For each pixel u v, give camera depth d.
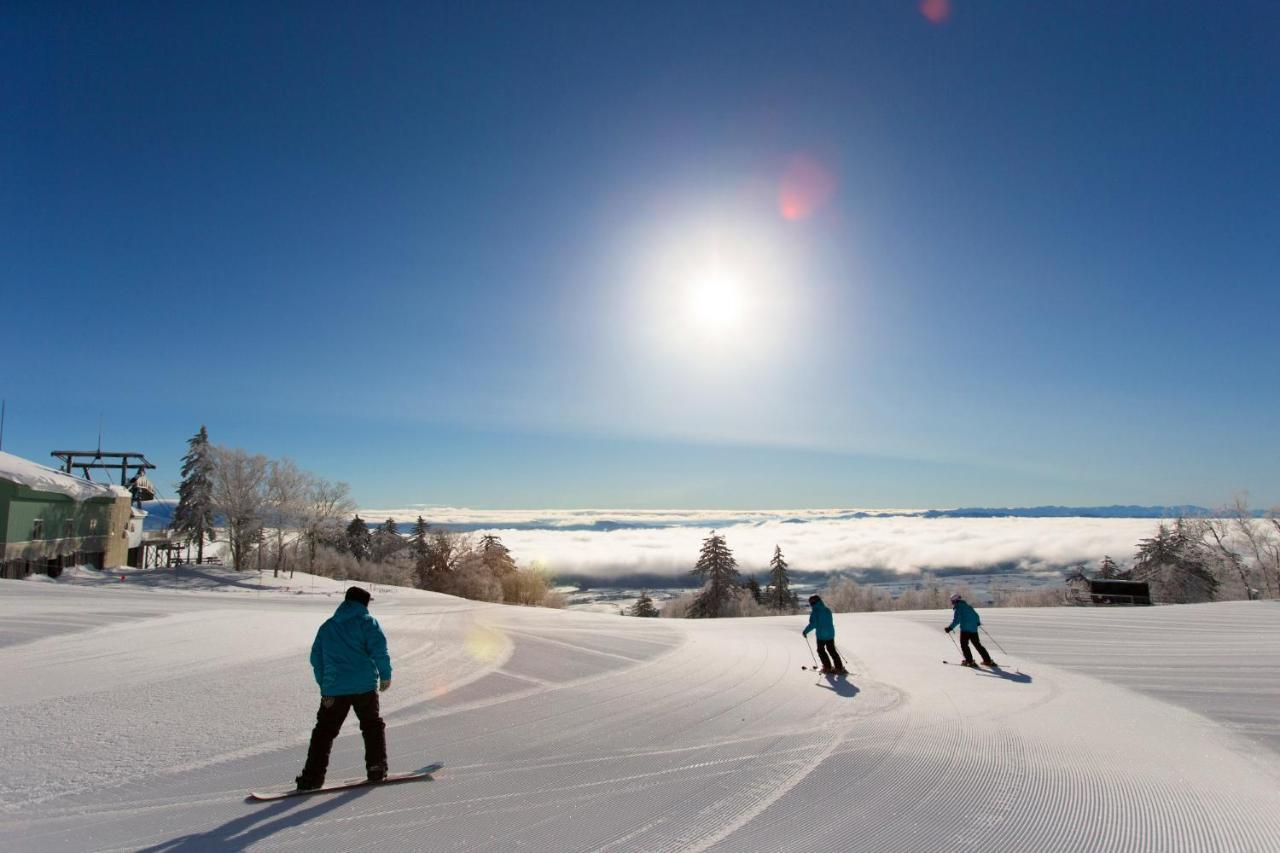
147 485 57.72
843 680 10.92
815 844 4.29
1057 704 9.22
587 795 5.16
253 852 4.03
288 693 8.27
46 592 24.73
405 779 5.46
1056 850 4.25
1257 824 4.77
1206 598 44.09
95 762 5.68
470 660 11.58
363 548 80.50
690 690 9.76
